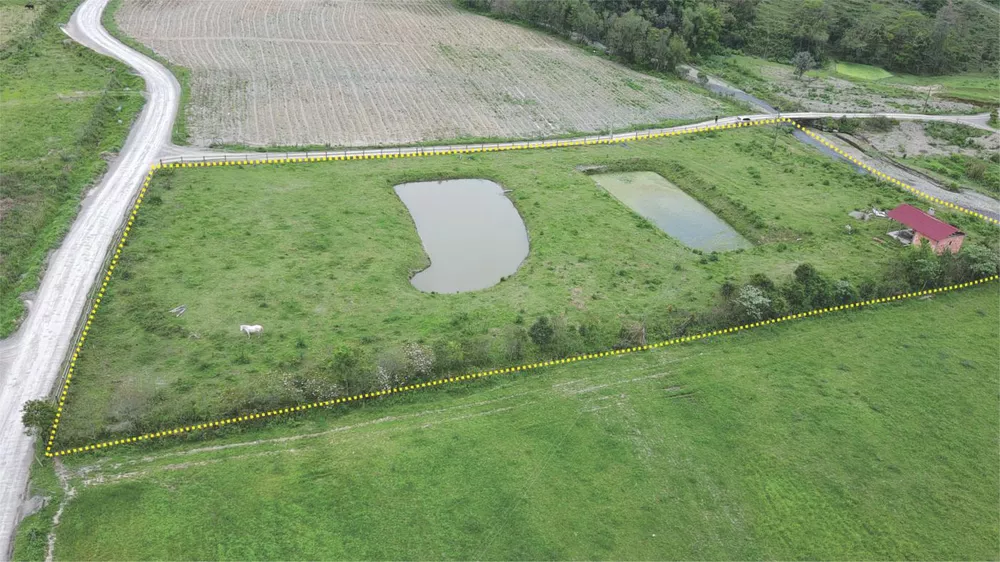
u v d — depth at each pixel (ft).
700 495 113.19
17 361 126.82
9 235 161.07
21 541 96.73
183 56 295.69
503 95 289.74
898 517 111.55
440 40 352.69
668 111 289.53
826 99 330.95
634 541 104.83
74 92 244.83
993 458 123.85
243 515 103.86
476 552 101.55
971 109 327.26
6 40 282.77
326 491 108.58
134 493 105.40
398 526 104.37
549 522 106.63
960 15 439.22
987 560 105.40
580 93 299.99
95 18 329.52
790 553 104.99
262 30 341.41
